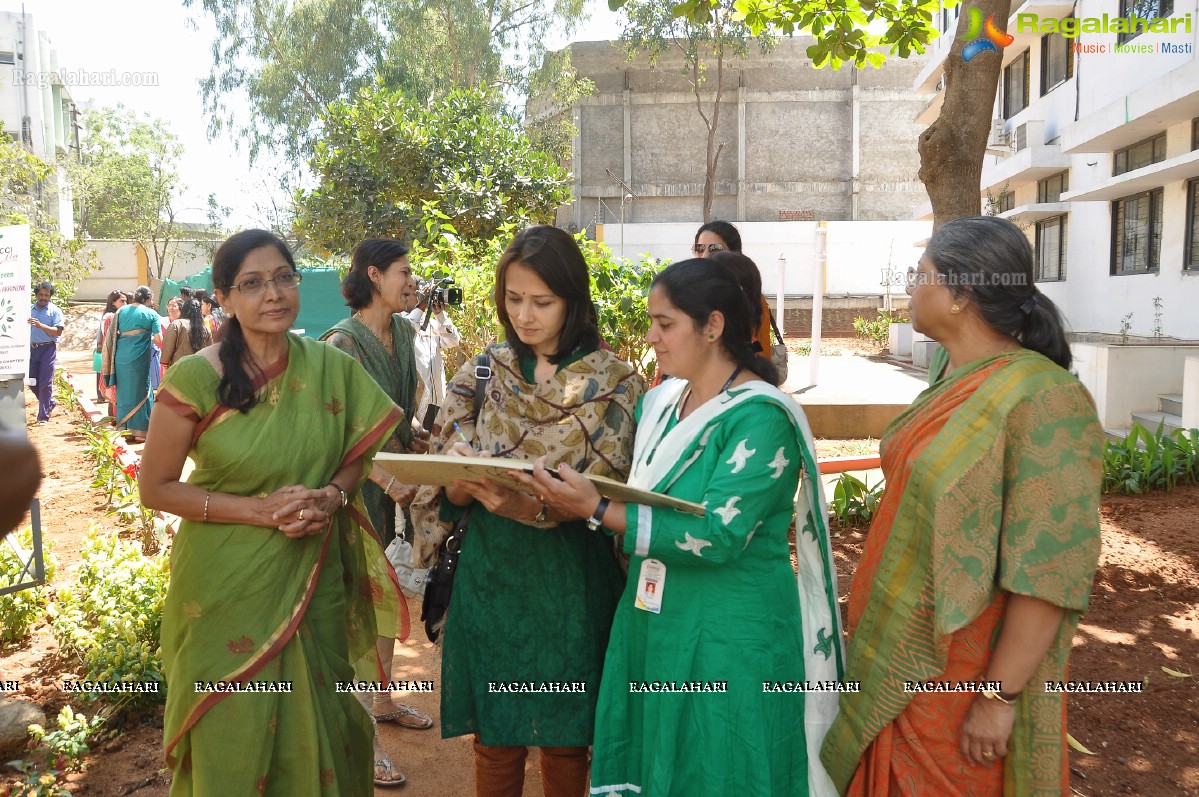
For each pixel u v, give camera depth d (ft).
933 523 6.54
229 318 8.09
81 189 109.29
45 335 39.81
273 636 7.88
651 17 86.58
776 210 101.40
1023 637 6.39
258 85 88.48
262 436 7.93
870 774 7.20
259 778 7.81
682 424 7.42
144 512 19.61
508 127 44.88
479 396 8.46
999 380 6.46
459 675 8.43
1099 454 6.35
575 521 8.29
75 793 10.47
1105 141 42.50
